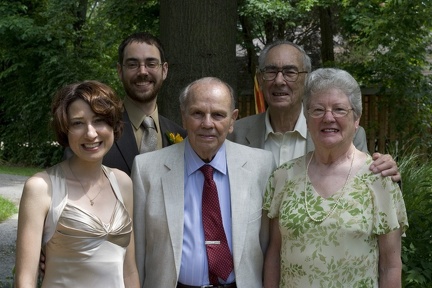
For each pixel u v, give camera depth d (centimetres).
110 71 1750
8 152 1845
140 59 416
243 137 413
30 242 292
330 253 301
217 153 344
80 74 1705
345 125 306
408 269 480
